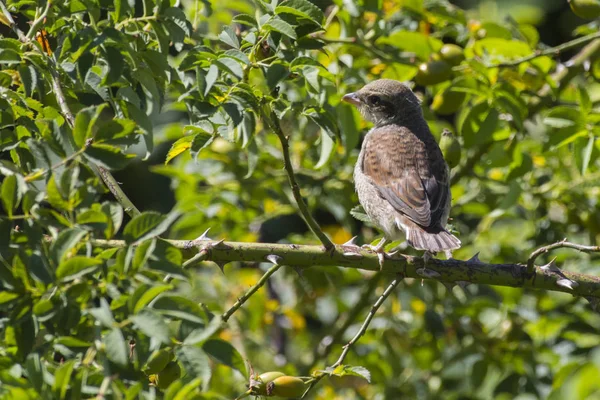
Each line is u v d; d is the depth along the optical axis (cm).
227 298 1288
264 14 813
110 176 795
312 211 1382
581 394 1358
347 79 1112
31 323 545
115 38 653
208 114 694
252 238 1295
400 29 1154
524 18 1580
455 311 1227
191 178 1255
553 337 1219
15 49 716
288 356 1375
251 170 918
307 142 1280
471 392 1215
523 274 811
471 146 1097
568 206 1241
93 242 554
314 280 1267
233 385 1203
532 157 1262
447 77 1100
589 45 1232
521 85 1184
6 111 687
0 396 503
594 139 1028
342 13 1100
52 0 723
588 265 1201
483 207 1277
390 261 816
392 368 1250
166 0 716
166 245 556
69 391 508
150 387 572
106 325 507
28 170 691
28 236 546
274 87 729
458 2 1689
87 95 1130
